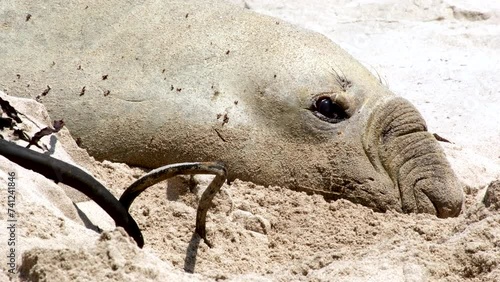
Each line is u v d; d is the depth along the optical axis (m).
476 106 22.73
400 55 24.94
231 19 16.92
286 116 16.22
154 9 16.91
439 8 27.05
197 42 16.58
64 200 12.45
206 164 12.66
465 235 12.15
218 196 14.13
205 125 16.03
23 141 13.41
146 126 16.02
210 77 16.31
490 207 12.96
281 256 13.42
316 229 14.49
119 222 12.44
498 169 19.12
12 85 16.22
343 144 16.22
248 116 16.19
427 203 16.11
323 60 16.64
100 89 16.20
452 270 11.59
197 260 12.78
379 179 16.14
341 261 12.15
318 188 16.06
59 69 16.34
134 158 16.02
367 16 26.61
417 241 12.57
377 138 16.38
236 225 13.82
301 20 26.17
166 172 12.60
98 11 16.86
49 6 16.88
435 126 21.75
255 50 16.58
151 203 14.13
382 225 14.70
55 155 13.55
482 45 25.66
